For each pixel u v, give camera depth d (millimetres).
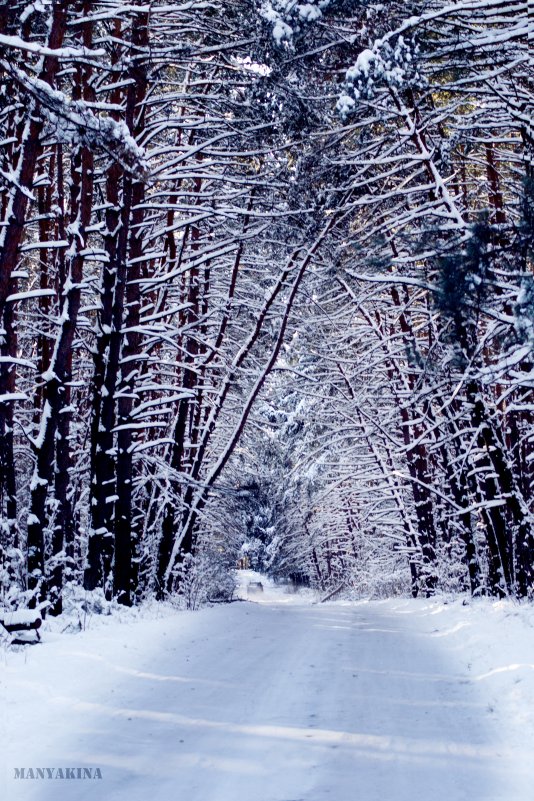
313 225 17906
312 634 13336
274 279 22969
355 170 16969
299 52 14594
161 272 21578
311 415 32750
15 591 12031
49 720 6395
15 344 16500
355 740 5941
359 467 32438
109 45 15789
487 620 13922
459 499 23094
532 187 9430
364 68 11852
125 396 16469
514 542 18484
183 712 6828
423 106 16234
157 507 22828
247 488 27938
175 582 22156
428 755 5562
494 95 14227
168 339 16703
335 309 26969
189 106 18391
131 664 9266
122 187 16938
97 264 21875
